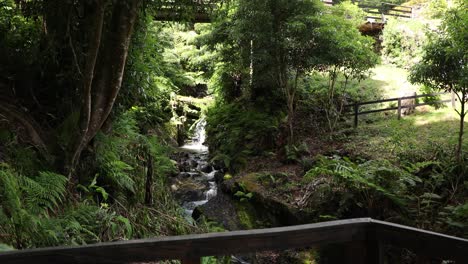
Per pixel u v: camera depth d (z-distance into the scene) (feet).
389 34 45.93
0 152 11.62
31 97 14.66
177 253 4.88
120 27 12.60
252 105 37.32
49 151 13.26
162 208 19.25
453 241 5.02
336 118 32.50
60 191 11.27
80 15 13.37
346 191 21.58
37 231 9.71
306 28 27.89
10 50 14.48
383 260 5.82
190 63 44.27
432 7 47.60
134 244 4.70
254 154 33.06
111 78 13.23
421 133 28.14
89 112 12.75
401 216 19.69
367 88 38.40
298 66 30.17
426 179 21.86
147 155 19.49
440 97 34.53
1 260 4.17
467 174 20.77
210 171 34.91
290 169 28.48
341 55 28.40
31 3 13.55
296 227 5.43
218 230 20.62
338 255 6.05
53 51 13.78
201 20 29.99
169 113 42.50
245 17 28.25
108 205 15.20
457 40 20.43
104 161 15.65
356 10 38.06
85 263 4.52
